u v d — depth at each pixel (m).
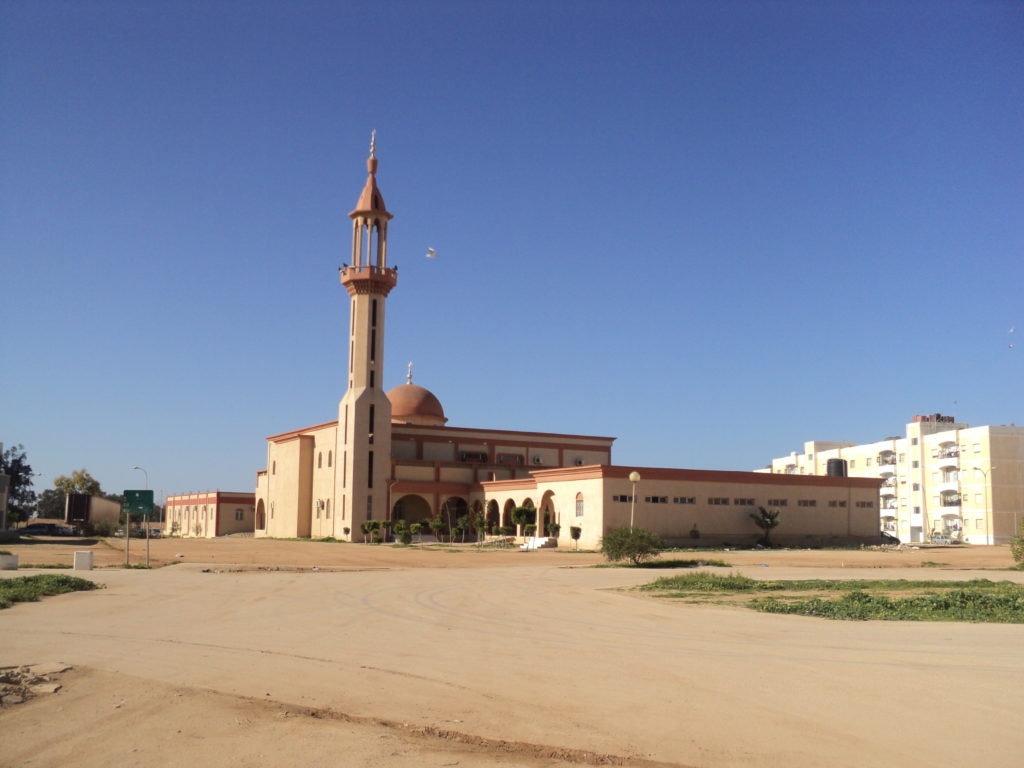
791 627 21.67
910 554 65.69
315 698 12.88
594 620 23.20
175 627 20.91
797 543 78.06
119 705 12.32
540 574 42.69
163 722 11.45
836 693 13.22
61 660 15.80
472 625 21.95
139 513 46.09
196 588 32.59
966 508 105.56
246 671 14.92
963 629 21.11
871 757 10.00
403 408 100.25
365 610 25.36
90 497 100.62
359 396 84.44
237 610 25.02
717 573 43.88
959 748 10.33
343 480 84.94
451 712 12.05
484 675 14.72
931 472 111.44
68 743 10.59
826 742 10.58
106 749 10.36
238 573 42.75
